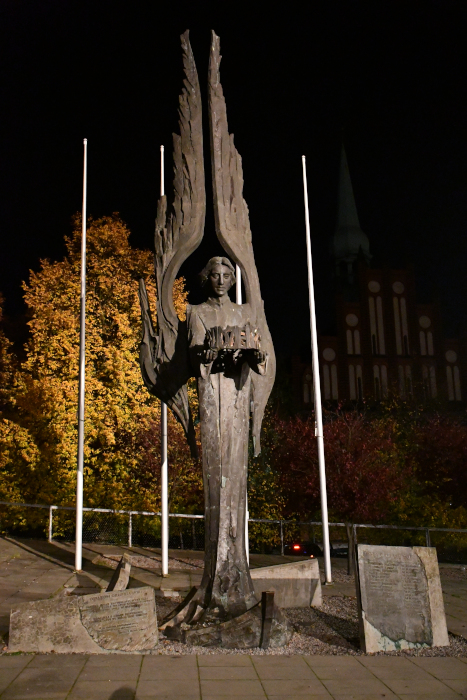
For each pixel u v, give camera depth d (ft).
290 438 58.95
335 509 52.70
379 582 27.14
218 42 35.32
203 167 33.91
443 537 76.13
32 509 62.85
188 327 31.30
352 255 244.22
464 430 78.54
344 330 189.06
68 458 64.34
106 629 25.03
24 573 41.27
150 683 20.99
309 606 34.96
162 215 33.58
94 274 71.82
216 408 29.71
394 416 115.03
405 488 71.72
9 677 21.24
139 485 67.00
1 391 69.10
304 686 21.15
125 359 67.67
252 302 32.58
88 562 47.11
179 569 46.21
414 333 189.67
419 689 21.01
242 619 26.48
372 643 26.05
